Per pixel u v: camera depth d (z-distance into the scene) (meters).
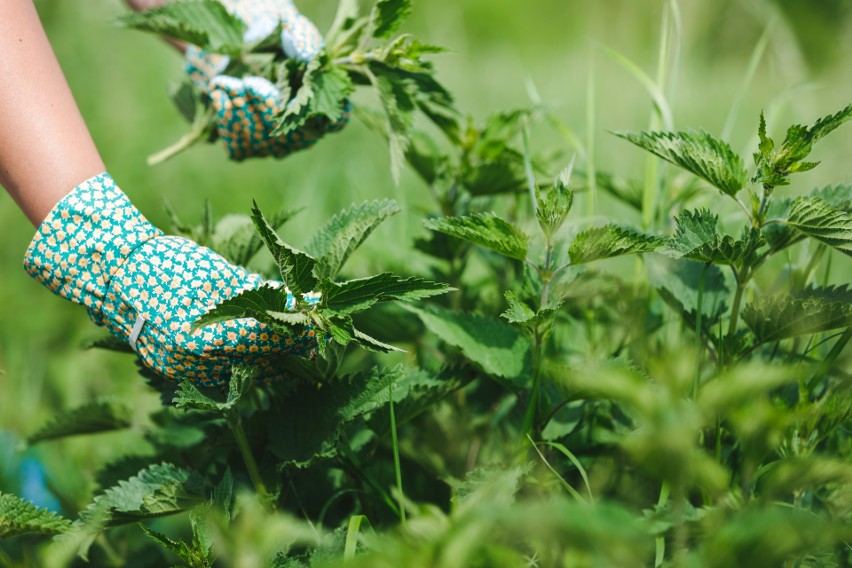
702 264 1.47
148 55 3.15
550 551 1.22
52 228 1.38
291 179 2.54
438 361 1.66
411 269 1.78
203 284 1.37
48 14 3.19
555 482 1.43
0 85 1.37
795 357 1.46
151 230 1.40
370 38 1.48
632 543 1.12
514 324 1.48
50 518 1.33
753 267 1.39
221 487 1.34
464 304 1.66
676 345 1.54
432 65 1.49
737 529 1.13
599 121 2.66
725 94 3.49
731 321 1.41
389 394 1.39
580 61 3.95
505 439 1.59
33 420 1.84
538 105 1.62
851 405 1.32
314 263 1.31
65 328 1.99
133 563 1.52
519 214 1.73
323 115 1.53
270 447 1.42
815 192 1.44
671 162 1.39
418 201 2.43
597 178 1.68
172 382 1.40
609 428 1.52
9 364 1.91
